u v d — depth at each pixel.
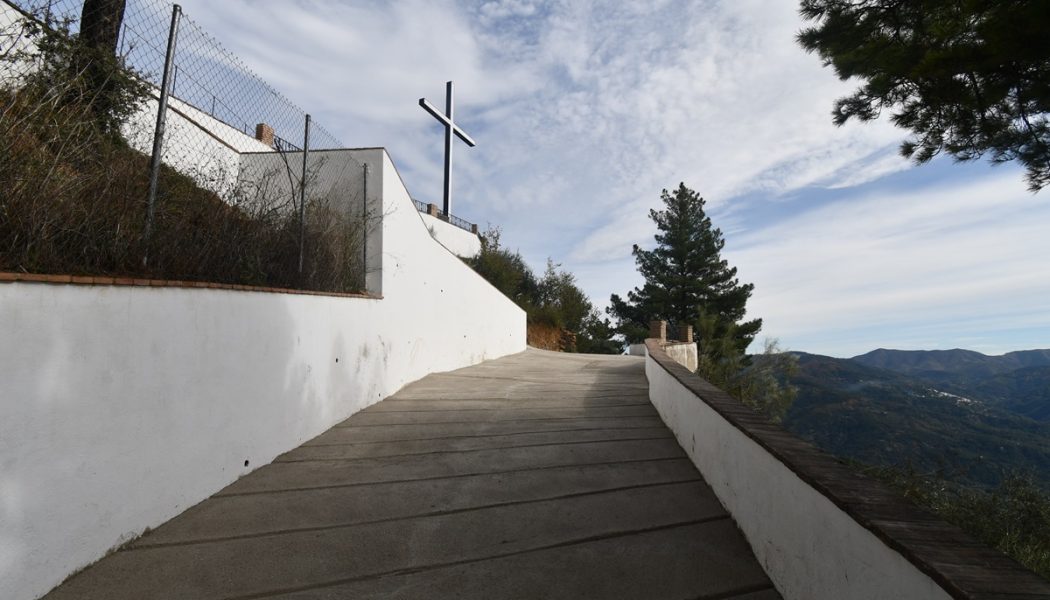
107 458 2.66
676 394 5.04
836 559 1.91
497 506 3.48
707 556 2.81
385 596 2.46
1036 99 3.65
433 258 9.62
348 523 3.22
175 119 5.16
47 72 3.01
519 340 18.12
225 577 2.57
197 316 3.41
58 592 2.33
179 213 3.85
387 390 7.17
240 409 3.91
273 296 4.39
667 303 28.66
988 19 3.32
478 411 6.22
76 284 2.47
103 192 3.06
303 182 5.79
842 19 4.39
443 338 10.24
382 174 7.21
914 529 1.59
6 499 2.12
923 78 3.88
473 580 2.60
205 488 3.48
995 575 1.31
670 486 3.80
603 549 2.90
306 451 4.64
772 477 2.57
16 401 2.16
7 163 2.52
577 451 4.61
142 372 2.91
